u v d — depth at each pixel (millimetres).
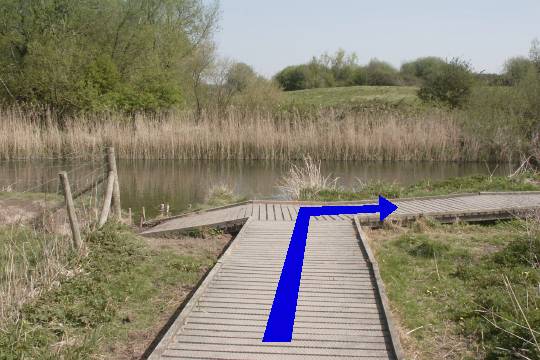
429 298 6156
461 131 20312
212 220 9508
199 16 32406
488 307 5672
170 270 7281
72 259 6781
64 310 5625
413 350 4953
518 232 8820
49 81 23219
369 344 4750
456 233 8945
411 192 12438
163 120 21141
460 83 25844
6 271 5953
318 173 13648
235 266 6793
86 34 27219
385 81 45938
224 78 29625
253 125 20766
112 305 5910
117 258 7246
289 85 46406
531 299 5680
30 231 8062
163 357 4531
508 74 25172
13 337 4879
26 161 18594
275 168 18641
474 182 13398
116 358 4969
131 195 13781
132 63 27625
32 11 25766
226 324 5133
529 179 13609
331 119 21219
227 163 19703
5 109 22828
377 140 20016
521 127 20000
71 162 18469
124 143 20062
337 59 47344
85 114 22688
